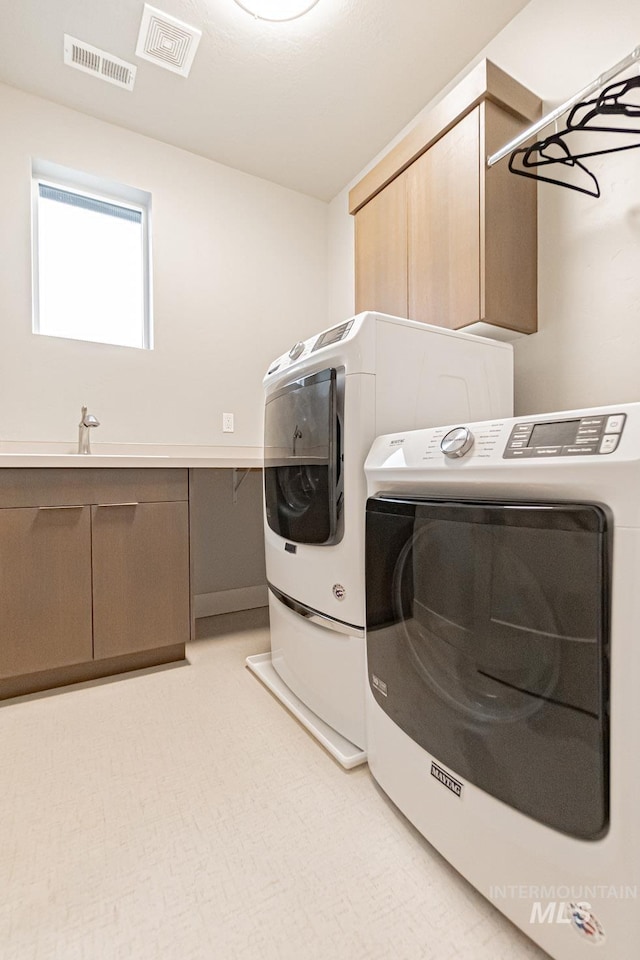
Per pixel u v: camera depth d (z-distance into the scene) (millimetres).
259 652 1949
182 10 1693
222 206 2541
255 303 2637
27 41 1812
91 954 714
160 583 1749
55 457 1539
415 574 925
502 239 1575
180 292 2408
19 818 1000
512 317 1602
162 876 855
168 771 1159
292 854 906
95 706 1480
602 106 1174
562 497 659
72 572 1585
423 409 1257
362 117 2227
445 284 1676
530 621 680
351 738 1216
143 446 2287
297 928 755
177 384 2385
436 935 742
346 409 1172
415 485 957
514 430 767
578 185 1563
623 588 567
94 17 1723
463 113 1588
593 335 1525
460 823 806
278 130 2305
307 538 1327
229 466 1875
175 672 1743
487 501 771
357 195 2143
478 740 771
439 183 1703
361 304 2141
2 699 1526
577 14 1557
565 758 630
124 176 2268
